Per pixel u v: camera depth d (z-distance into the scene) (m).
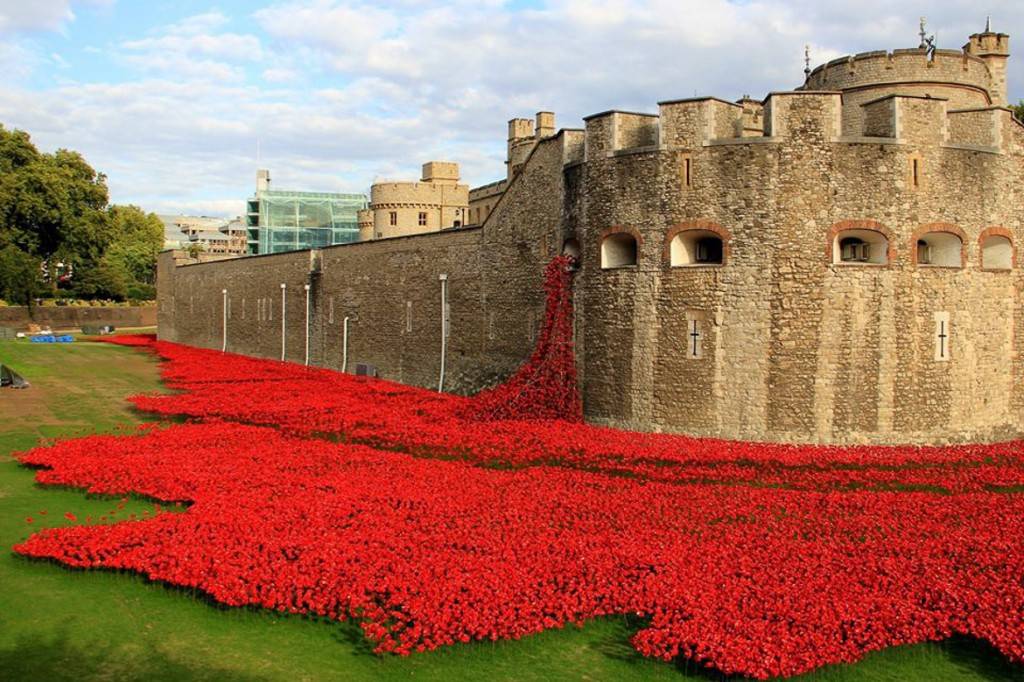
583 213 26.11
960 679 9.71
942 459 20.59
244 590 11.22
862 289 22.55
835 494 16.73
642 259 24.27
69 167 79.00
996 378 24.28
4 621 10.83
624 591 11.44
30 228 77.88
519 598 11.19
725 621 10.40
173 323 72.12
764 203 22.66
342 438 22.95
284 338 51.72
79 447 20.59
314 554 12.41
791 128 22.56
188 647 10.24
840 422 22.56
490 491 16.61
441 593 11.08
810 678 9.59
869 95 29.02
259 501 15.52
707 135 23.23
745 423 22.89
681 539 13.56
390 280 40.22
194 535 13.34
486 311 33.12
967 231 23.42
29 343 60.88
